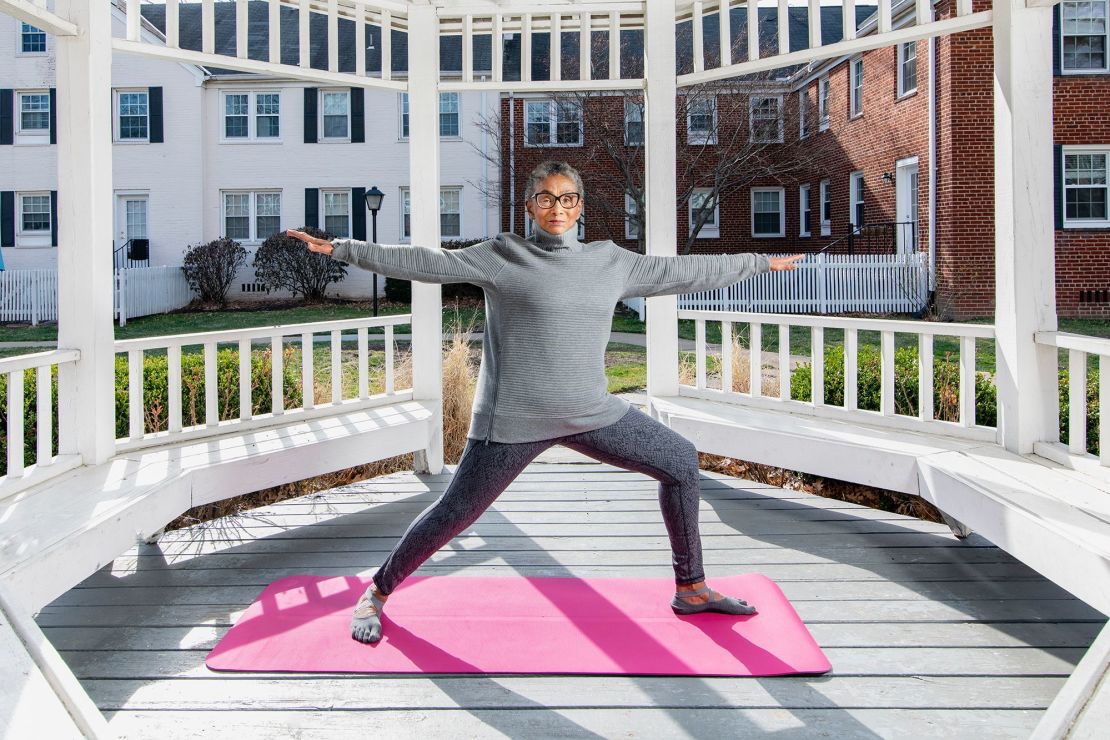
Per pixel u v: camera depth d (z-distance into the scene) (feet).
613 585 10.25
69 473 10.87
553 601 9.70
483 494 8.25
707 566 11.07
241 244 60.18
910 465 11.38
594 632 8.83
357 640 8.63
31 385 14.21
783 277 47.29
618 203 58.18
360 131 60.34
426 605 9.59
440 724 7.15
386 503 14.44
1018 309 11.48
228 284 57.47
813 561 11.24
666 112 15.69
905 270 45.57
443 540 8.50
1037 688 7.73
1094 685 5.82
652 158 15.70
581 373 8.02
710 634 8.75
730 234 61.46
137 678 8.00
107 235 11.59
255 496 15.17
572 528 12.83
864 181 52.16
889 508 14.48
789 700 7.52
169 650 8.63
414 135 15.93
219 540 12.43
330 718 7.25
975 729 7.02
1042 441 11.48
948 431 12.73
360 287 60.08
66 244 11.19
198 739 6.91
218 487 11.46
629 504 14.23
